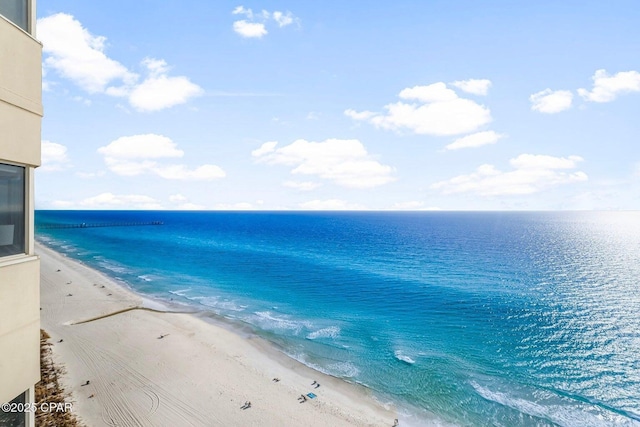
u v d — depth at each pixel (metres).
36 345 7.88
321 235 141.00
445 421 19.83
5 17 7.16
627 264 78.00
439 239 127.50
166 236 127.00
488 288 53.03
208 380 22.33
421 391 22.89
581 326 36.69
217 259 74.88
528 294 50.00
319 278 57.31
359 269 66.06
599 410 21.39
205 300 42.38
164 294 44.25
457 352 29.28
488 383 24.28
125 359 24.42
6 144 7.02
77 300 39.00
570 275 64.94
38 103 8.02
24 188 7.74
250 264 69.44
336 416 19.53
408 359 27.45
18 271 7.32
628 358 28.83
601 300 47.25
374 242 115.06
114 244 97.38
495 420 20.14
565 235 155.38
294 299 44.22
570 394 23.08
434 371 25.64
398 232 159.62
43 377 21.16
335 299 44.75
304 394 21.50
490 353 29.33
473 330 34.78
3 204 7.16
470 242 118.81
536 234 157.75
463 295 48.41
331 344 30.00
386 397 22.00
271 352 27.77
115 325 31.25
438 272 64.88
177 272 59.00
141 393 20.23
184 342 28.11
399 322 36.31
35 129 7.89
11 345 7.16
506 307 43.09
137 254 78.81
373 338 31.69
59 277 50.06
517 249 102.31
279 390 21.80
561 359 28.48
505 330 35.16
